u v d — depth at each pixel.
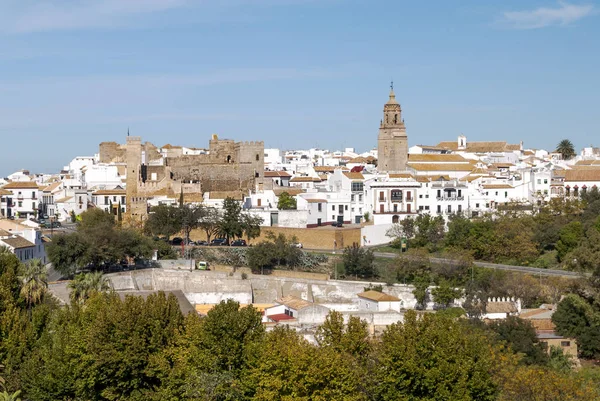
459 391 91.19
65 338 104.62
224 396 94.75
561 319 129.00
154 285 170.88
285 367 92.56
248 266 184.50
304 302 140.25
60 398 100.88
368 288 160.50
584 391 97.50
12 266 127.31
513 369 101.50
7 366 104.75
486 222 194.62
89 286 131.62
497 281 156.00
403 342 95.25
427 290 156.25
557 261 179.12
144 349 101.31
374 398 94.44
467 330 109.94
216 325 100.50
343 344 99.31
